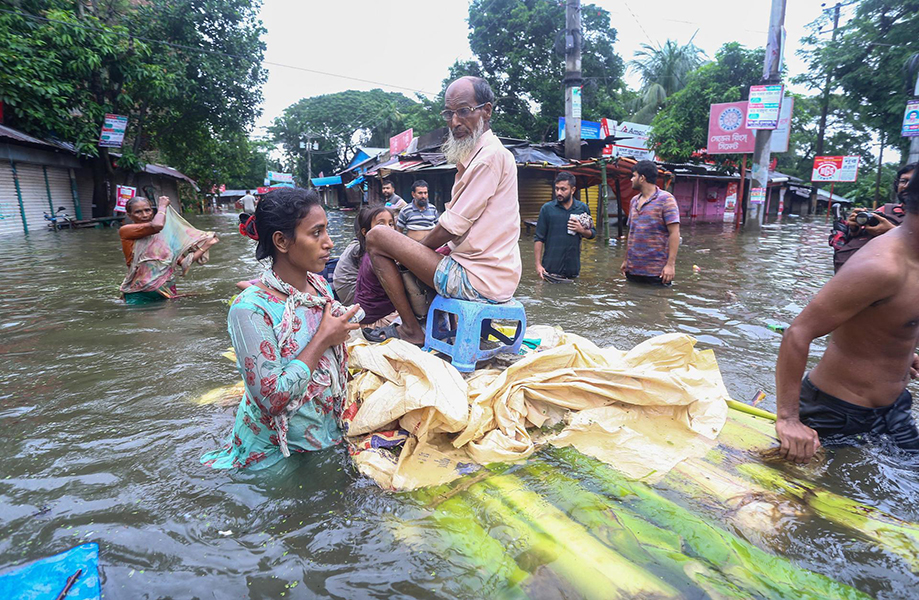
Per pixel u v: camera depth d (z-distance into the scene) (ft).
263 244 7.04
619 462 7.36
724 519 6.09
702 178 79.46
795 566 5.31
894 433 7.87
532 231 48.42
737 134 58.65
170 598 4.88
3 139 43.57
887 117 60.70
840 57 63.00
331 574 5.21
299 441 7.43
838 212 13.06
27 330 14.39
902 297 6.95
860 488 6.82
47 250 33.22
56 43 47.19
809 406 8.24
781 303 17.92
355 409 8.30
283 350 6.84
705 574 5.15
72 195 56.70
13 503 6.33
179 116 65.82
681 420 8.52
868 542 5.68
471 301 9.77
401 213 25.67
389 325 12.23
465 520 6.04
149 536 5.74
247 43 63.21
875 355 7.51
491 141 9.69
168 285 18.99
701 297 18.88
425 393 7.63
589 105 84.33
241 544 5.64
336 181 126.62
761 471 7.18
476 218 9.55
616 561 5.31
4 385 10.27
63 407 9.22
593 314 16.30
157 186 79.87
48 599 4.78
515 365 8.77
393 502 6.40
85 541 5.65
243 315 6.62
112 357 11.99
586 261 28.60
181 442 7.92
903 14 58.23
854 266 6.93
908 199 6.85
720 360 12.14
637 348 9.50
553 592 4.92
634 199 21.72
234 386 10.17
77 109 54.19
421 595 4.94
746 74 69.77
